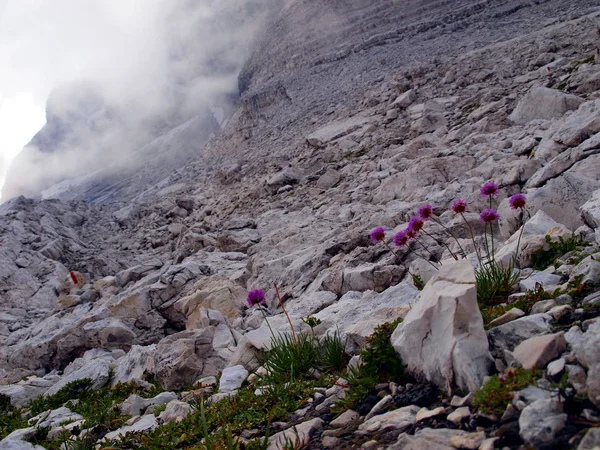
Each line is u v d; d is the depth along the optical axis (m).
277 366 7.74
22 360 18.77
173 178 74.94
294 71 85.12
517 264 8.45
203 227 36.00
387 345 6.23
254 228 28.09
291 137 52.66
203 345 11.27
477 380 5.02
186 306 17.86
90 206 54.12
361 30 87.06
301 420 6.18
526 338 5.45
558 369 4.62
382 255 14.17
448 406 5.09
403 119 37.81
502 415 4.51
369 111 44.47
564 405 4.26
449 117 33.28
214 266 22.52
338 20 92.06
